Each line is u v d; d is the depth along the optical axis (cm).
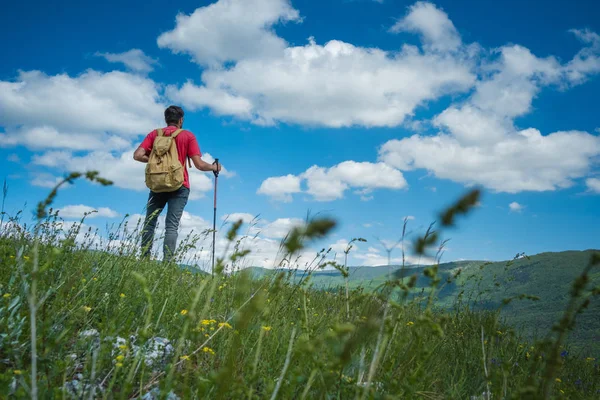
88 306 280
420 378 205
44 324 204
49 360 185
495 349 366
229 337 251
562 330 153
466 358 334
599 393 363
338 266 249
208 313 297
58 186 148
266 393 180
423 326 194
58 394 169
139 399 178
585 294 152
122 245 431
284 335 271
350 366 214
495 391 220
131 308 289
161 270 388
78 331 249
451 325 409
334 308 360
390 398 169
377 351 159
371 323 148
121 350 206
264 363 234
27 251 340
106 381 203
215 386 182
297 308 340
